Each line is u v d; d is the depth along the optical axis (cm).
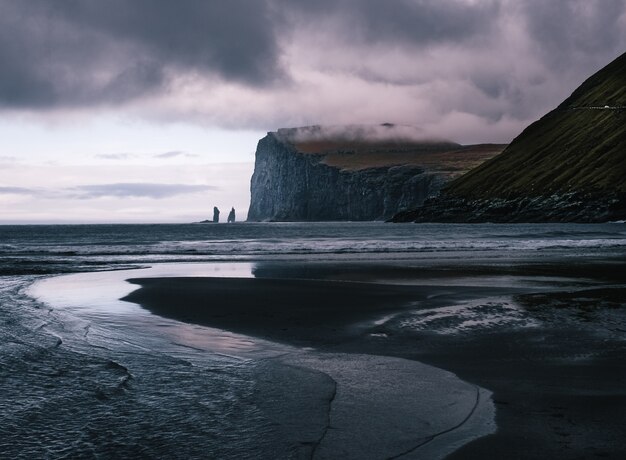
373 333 1336
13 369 1003
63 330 1406
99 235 11662
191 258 4325
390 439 647
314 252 5022
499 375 930
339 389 855
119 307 1809
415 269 3178
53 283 2562
